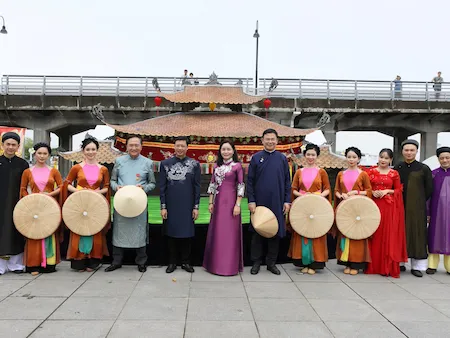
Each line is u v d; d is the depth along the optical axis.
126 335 2.71
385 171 4.52
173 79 17.92
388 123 20.14
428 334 2.80
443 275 4.49
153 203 6.92
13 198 4.17
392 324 2.97
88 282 3.92
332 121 19.91
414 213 4.47
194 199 4.39
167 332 2.77
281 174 4.36
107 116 18.89
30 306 3.23
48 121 19.20
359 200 4.30
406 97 18.58
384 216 4.40
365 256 4.38
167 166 4.35
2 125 19.36
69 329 2.79
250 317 3.07
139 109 17.77
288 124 18.91
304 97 18.06
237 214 4.32
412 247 4.44
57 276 4.13
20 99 18.00
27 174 4.24
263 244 4.54
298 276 4.30
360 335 2.78
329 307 3.32
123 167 4.47
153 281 3.99
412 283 4.12
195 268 4.60
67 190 4.35
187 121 7.74
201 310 3.19
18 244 4.18
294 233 4.47
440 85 18.66
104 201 4.21
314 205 4.30
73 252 4.21
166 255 4.72
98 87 17.89
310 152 4.55
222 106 8.84
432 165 7.23
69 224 4.16
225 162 4.41
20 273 4.25
